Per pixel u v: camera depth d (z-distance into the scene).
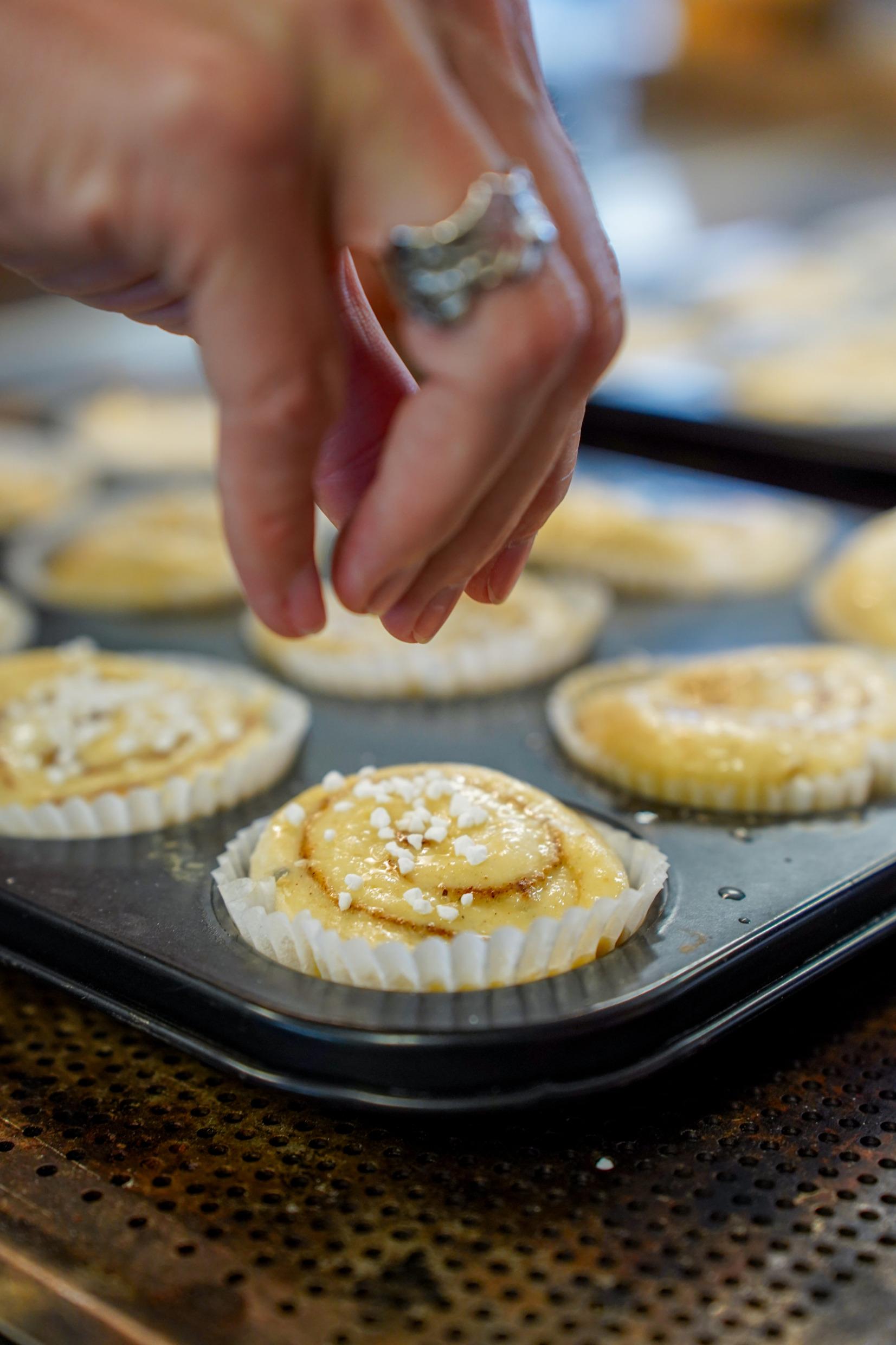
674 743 0.40
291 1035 0.31
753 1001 0.33
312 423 0.27
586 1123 0.32
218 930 0.34
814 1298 0.29
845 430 0.50
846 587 0.49
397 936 0.33
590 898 0.34
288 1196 0.31
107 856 0.37
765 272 0.80
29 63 0.26
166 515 0.58
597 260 0.28
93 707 0.42
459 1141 0.32
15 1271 0.29
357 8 0.26
